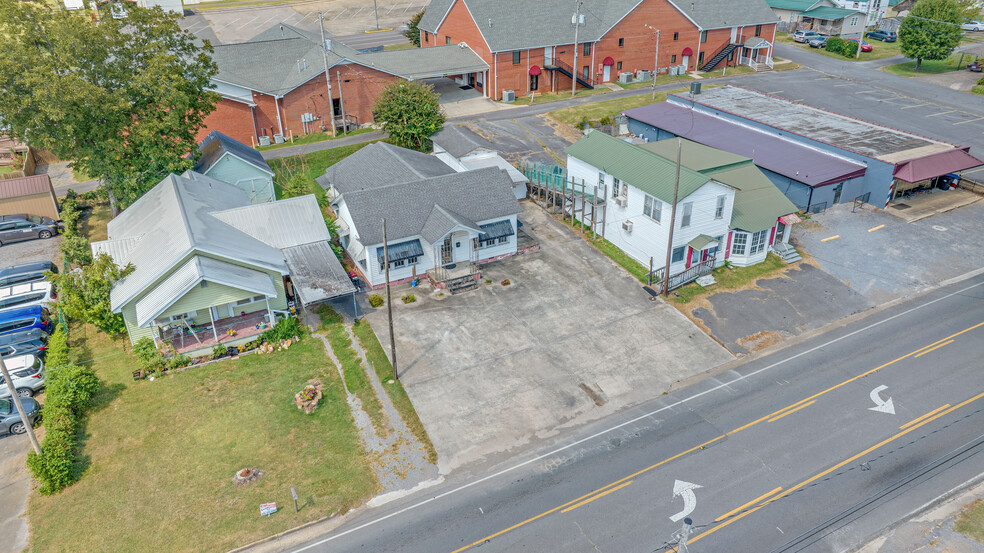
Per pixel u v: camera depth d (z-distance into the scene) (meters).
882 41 97.25
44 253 45.22
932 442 28.25
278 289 37.78
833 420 29.72
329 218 48.28
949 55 83.44
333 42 74.00
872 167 48.84
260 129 63.84
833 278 41.12
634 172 42.53
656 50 80.50
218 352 34.38
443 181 43.19
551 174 50.31
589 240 46.12
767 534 24.16
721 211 40.75
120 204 48.81
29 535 24.75
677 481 26.59
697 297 39.59
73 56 42.81
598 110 69.81
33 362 32.75
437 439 29.17
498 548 23.70
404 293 40.34
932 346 34.53
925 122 63.88
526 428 29.78
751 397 31.44
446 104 72.38
